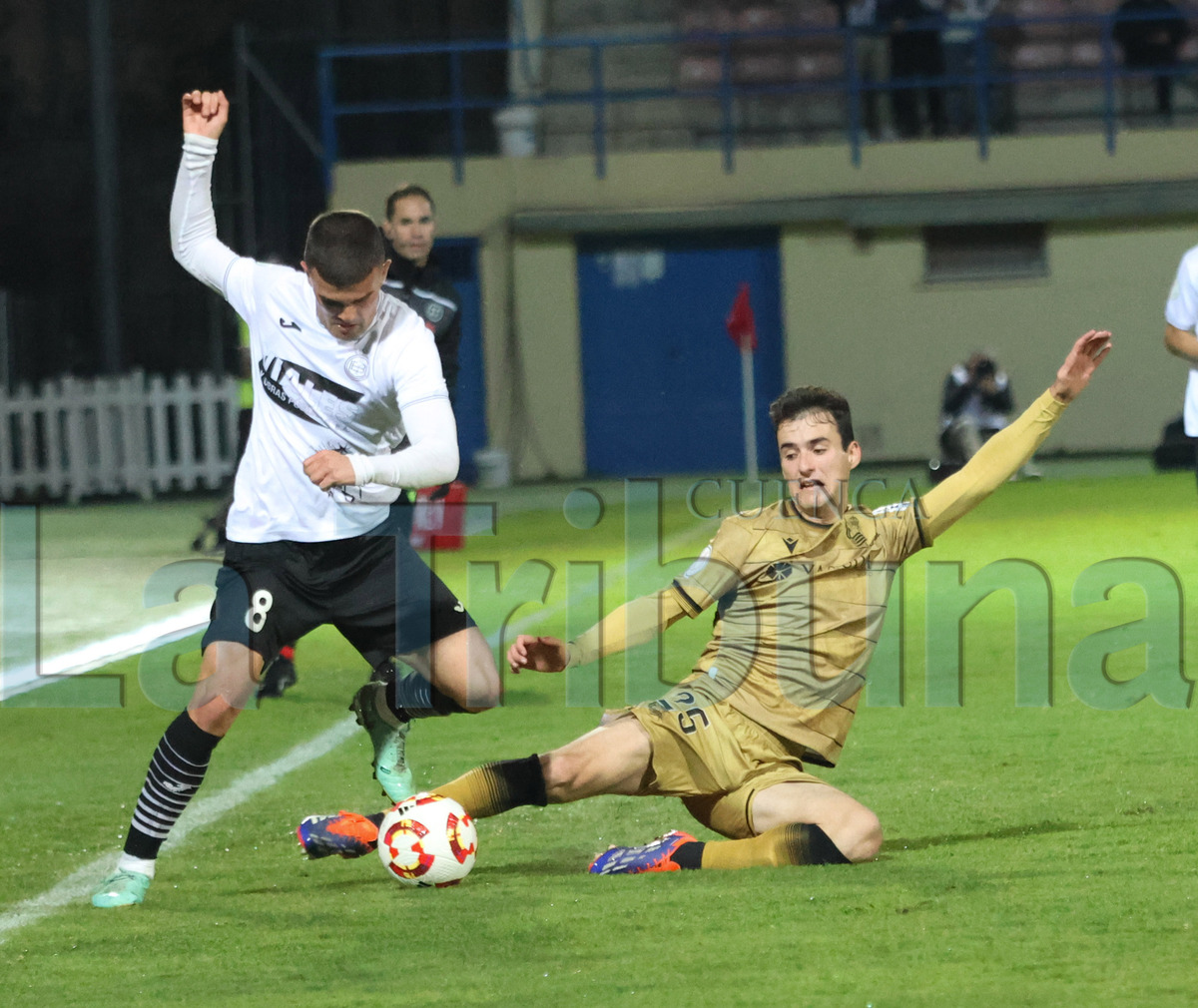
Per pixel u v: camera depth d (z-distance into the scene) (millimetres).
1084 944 12977
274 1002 12406
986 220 87312
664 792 16781
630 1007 11836
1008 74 94062
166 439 84500
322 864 17547
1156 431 88688
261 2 103438
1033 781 20000
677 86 99875
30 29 106312
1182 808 18078
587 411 90875
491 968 13000
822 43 98312
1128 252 88500
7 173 106500
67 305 106062
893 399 89688
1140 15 89062
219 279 17812
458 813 16188
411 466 16516
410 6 102000
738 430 90750
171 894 16328
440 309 25781
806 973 12484
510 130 91438
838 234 89250
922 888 14906
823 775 20922
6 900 16266
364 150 100938
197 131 17891
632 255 90188
